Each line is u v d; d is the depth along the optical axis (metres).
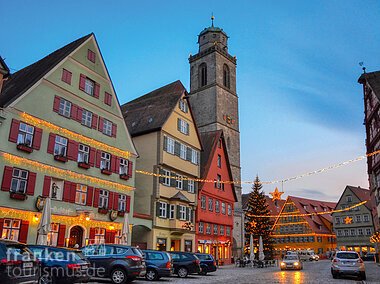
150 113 42.25
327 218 96.56
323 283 21.73
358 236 87.06
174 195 39.62
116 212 31.80
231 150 74.25
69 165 28.34
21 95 25.31
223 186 51.59
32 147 25.56
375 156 41.94
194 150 44.72
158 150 38.19
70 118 29.03
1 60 24.33
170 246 38.72
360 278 25.66
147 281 21.94
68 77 29.38
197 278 25.38
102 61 33.09
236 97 79.62
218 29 83.94
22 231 24.19
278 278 25.64
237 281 22.78
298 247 91.88
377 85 41.62
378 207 42.09
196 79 80.25
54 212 26.50
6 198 23.53
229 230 52.25
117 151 33.50
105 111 32.84
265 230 61.28
